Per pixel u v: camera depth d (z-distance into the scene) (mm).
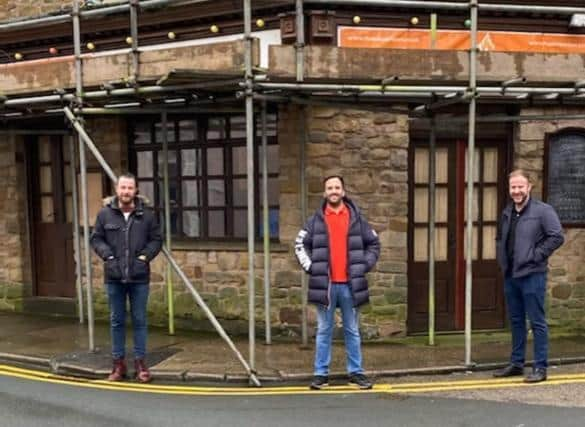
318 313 5316
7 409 4820
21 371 5930
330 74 5234
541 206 5383
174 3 5539
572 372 5766
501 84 5645
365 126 6977
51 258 8781
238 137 7543
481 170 7523
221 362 5953
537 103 7270
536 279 5363
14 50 8188
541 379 5426
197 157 7762
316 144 6961
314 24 6574
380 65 5293
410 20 6832
